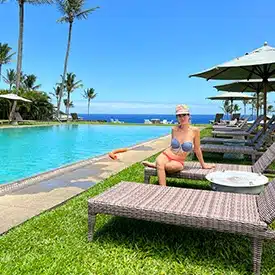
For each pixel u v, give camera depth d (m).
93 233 2.66
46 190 4.18
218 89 12.59
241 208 2.42
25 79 37.62
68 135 16.20
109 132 18.39
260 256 2.10
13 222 2.97
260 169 3.90
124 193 2.83
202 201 2.61
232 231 2.16
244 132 9.61
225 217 2.20
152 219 2.39
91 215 2.59
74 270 2.14
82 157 9.52
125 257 2.36
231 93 17.31
